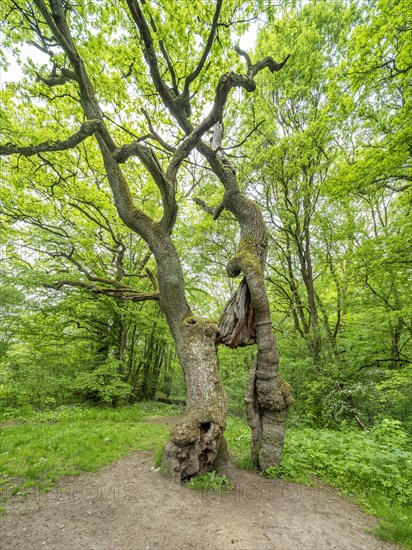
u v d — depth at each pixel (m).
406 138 5.66
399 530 2.93
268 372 4.33
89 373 9.94
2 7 6.19
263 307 4.38
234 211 5.62
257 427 4.47
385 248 7.27
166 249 5.62
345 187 6.99
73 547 2.43
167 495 3.32
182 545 2.49
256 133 10.34
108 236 11.91
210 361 4.52
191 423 3.94
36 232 9.66
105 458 4.55
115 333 12.35
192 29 5.82
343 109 6.70
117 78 7.74
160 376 16.55
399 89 7.64
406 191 8.34
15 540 2.51
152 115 8.68
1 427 6.50
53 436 5.59
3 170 8.51
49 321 10.21
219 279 15.08
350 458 4.44
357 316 10.05
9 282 7.91
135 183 11.64
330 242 10.58
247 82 4.84
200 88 6.93
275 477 4.06
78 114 8.67
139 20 4.21
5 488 3.49
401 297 8.50
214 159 5.54
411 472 4.15
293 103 10.48
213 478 3.65
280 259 11.98
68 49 5.50
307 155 9.32
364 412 8.83
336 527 2.98
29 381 9.58
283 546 2.57
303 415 9.16
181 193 12.52
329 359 10.26
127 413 8.97
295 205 10.42
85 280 9.62
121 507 3.07
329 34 9.59
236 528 2.77
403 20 4.94
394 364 9.49
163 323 11.81
